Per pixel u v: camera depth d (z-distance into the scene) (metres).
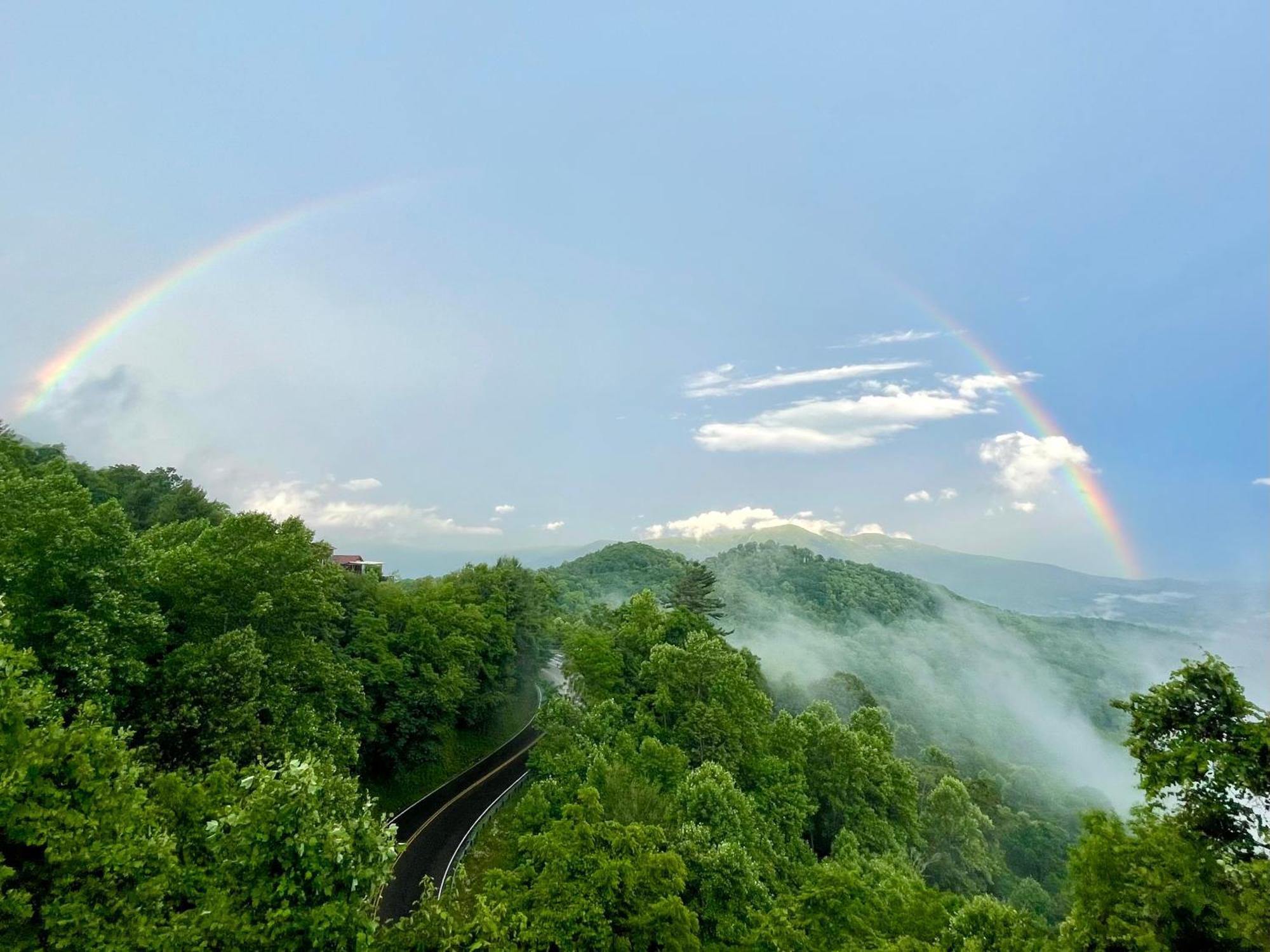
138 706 26.23
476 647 58.16
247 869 14.33
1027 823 75.00
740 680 51.47
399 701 47.91
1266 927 14.02
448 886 29.67
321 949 13.87
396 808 45.41
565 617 104.94
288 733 29.25
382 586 59.31
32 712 13.08
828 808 50.62
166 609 30.97
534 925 19.94
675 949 20.95
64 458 69.44
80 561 24.42
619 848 23.33
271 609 31.55
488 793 48.69
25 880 12.77
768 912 26.81
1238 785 15.50
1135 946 15.62
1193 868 15.41
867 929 25.66
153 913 13.50
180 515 65.12
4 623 15.84
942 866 53.66
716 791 36.78
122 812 14.03
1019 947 20.69
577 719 44.56
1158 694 17.62
